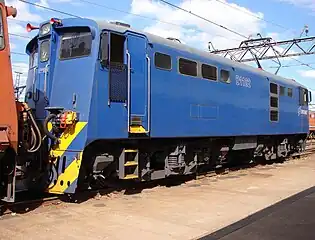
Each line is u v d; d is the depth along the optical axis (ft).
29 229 22.81
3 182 25.76
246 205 30.78
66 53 31.53
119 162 32.48
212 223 25.23
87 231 22.75
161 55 35.96
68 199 30.58
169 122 36.52
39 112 32.04
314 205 31.09
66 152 29.17
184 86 38.73
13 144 24.44
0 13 24.21
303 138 76.48
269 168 57.77
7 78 24.31
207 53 44.16
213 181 43.24
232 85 47.65
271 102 59.16
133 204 30.30
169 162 38.55
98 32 29.96
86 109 29.12
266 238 22.15
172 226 24.32
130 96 32.32
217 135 43.96
